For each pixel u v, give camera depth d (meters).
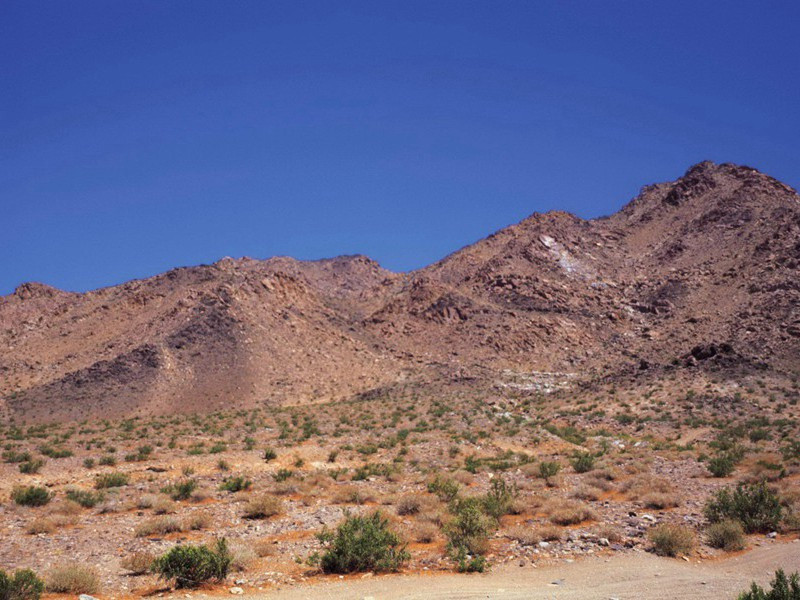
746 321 94.94
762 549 16.77
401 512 22.27
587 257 150.12
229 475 30.62
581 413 64.19
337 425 59.38
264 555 16.61
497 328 115.94
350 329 121.31
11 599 11.85
